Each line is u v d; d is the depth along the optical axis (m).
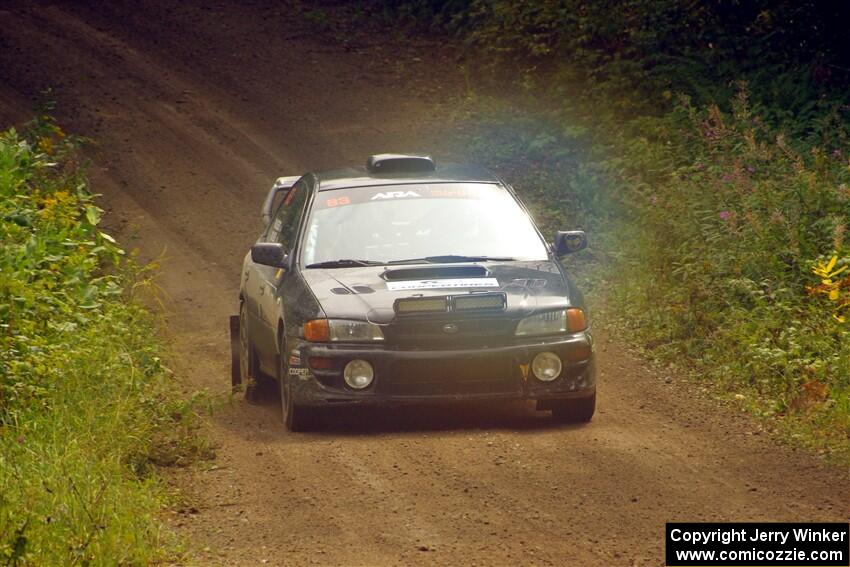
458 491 26.36
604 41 83.56
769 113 64.88
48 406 29.58
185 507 25.78
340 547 23.22
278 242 36.91
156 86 85.88
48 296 35.78
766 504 25.19
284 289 33.41
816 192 46.31
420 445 30.06
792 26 73.31
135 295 43.88
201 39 96.62
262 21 101.56
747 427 31.78
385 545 23.25
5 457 25.81
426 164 37.75
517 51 87.75
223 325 48.66
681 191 52.88
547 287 32.12
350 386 30.50
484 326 30.80
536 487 26.52
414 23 100.56
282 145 75.94
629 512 24.80
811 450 29.34
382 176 36.78
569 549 22.78
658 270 47.91
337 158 73.38
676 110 67.88
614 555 22.42
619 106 73.00
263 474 28.02
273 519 24.95
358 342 30.61
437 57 93.56
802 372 35.34
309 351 30.80
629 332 43.59
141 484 26.36
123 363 32.53
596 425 32.12
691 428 31.75
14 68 87.06
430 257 33.81
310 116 81.38
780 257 43.56
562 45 84.69
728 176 50.28
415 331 30.59
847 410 31.50
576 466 28.05
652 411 33.78
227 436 31.77
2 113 78.25
